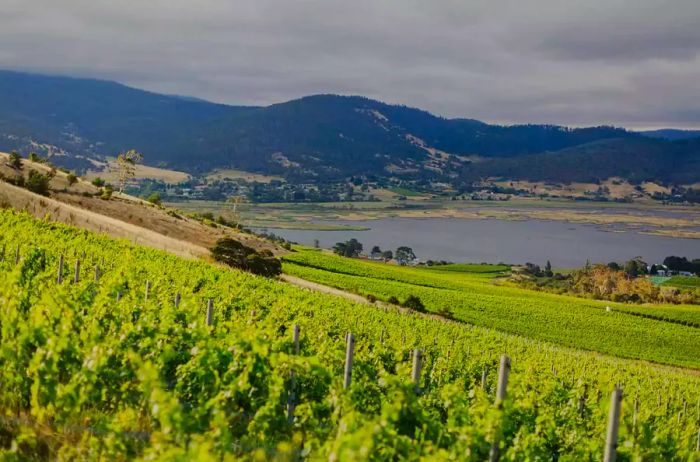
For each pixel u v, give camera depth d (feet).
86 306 37.86
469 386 55.83
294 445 25.02
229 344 30.32
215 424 20.75
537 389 45.37
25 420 23.15
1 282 36.58
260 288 99.50
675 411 64.69
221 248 181.78
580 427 36.81
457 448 23.67
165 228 223.51
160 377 26.86
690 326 231.91
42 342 26.00
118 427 21.29
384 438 21.43
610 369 93.40
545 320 207.72
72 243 97.60
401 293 208.03
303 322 57.72
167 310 37.42
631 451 29.09
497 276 443.73
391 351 54.70
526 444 27.37
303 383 31.07
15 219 113.09
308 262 247.50
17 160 253.03
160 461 17.46
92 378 23.86
